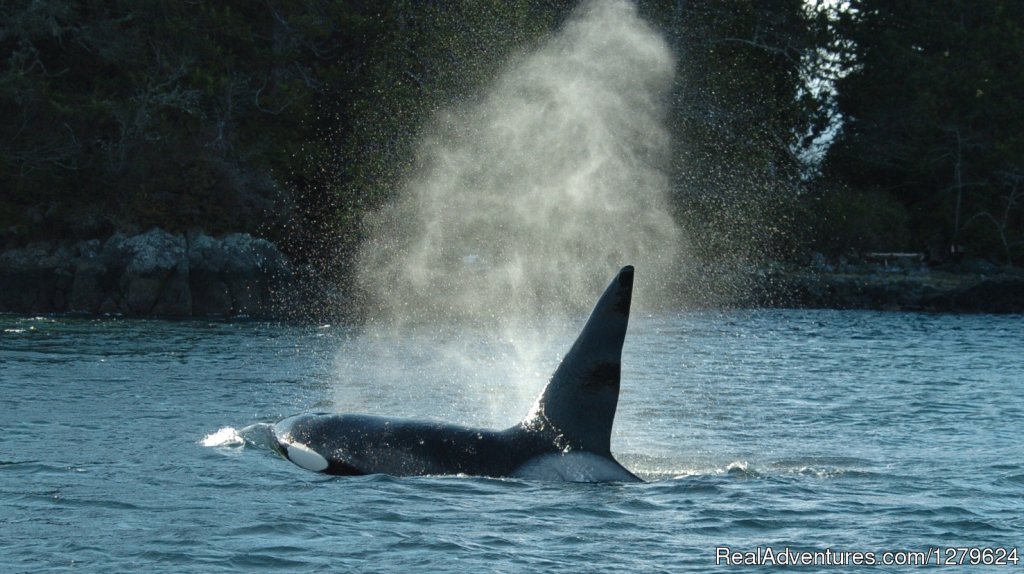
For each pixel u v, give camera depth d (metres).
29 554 37.00
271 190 195.75
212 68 198.88
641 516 42.41
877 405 77.19
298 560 36.88
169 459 51.53
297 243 196.12
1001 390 87.56
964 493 47.16
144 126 190.50
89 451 53.69
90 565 35.97
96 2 198.75
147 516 41.78
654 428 64.94
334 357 110.81
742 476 49.69
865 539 40.06
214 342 125.50
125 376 87.88
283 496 44.75
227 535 39.41
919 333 157.00
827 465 53.47
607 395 47.03
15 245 185.25
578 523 41.28
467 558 37.28
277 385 84.56
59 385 80.44
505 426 68.44
